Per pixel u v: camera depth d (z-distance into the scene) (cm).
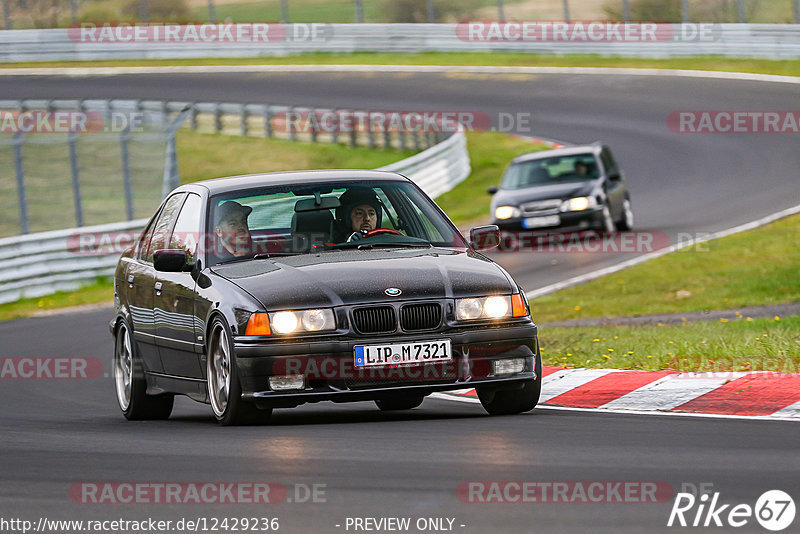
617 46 16375
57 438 2697
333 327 2561
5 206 11281
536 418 2670
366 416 2916
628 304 5600
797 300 5322
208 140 14575
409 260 2747
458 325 2605
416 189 3105
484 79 15912
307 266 2709
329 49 18288
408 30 17900
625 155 11694
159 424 2962
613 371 3228
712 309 5281
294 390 2552
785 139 11475
